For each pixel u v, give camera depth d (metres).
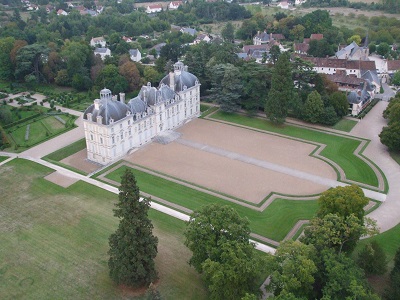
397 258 97.12
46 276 103.06
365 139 180.75
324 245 93.19
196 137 185.75
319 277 88.25
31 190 142.50
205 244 91.94
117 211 91.12
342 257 88.88
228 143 179.62
